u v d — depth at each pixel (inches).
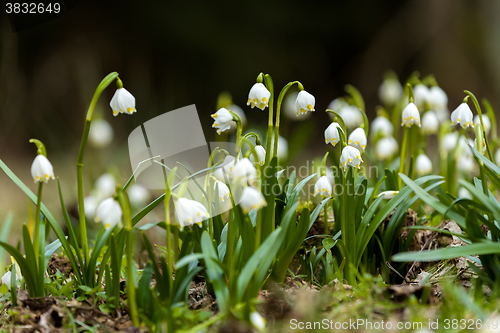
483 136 45.9
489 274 44.2
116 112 44.1
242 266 43.9
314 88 192.5
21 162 127.5
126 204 41.9
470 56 178.7
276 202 46.6
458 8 181.5
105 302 44.8
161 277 43.5
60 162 96.0
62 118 146.5
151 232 56.6
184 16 181.3
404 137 51.0
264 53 188.9
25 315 43.3
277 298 43.7
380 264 48.3
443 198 46.9
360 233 46.4
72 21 163.6
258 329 41.5
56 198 77.4
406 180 44.7
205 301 44.9
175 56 183.0
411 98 49.1
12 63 139.5
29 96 145.6
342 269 46.0
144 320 42.3
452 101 174.4
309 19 188.2
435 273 46.8
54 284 46.1
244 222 43.8
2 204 77.2
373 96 183.0
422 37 181.5
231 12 184.1
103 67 170.7
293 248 44.9
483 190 45.4
